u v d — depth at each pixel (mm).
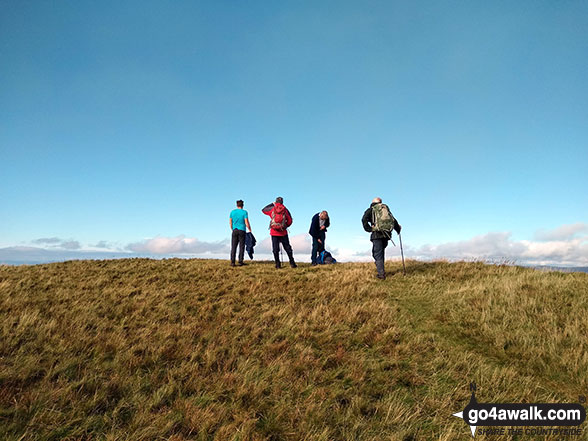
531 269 9891
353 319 6094
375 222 9297
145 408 3326
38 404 3227
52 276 9398
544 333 5273
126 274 9977
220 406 3428
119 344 4730
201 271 10664
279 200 12266
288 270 11164
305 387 3926
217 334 5363
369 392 3867
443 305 6875
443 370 4395
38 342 4660
